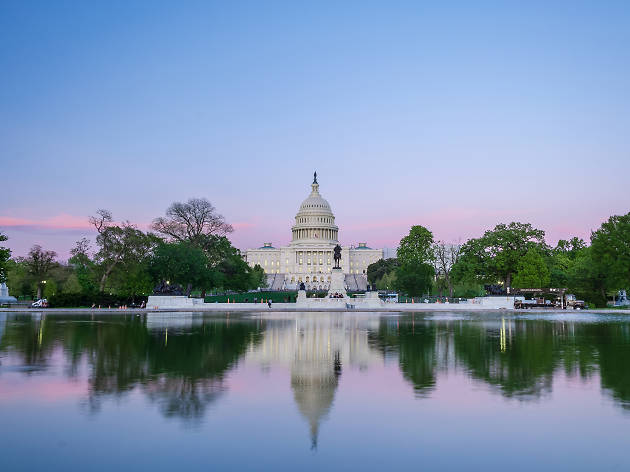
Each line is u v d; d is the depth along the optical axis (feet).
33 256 387.14
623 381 71.87
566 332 144.56
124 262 325.62
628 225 300.40
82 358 92.32
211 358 92.53
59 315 234.99
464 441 47.55
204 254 352.28
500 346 109.81
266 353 99.09
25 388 67.26
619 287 311.88
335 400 61.52
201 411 56.75
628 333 140.05
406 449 45.52
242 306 304.09
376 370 80.38
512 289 319.47
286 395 63.82
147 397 62.64
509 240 361.51
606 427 51.31
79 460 42.91
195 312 266.57
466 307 306.55
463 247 381.60
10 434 49.16
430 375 76.38
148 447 45.88
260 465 41.88
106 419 53.78
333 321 193.47
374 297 322.75
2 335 132.57
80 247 337.72
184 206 364.79
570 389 67.05
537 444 46.80
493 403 60.08
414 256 427.33
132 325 169.68
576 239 512.63
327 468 41.37
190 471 40.63
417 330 150.00
